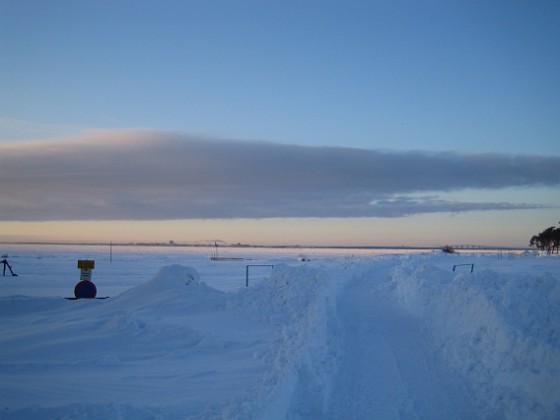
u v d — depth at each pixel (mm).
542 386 7867
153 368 9930
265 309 16203
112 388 8492
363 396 8570
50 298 18109
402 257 59312
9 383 8492
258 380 8555
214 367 10008
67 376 9188
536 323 10836
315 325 11727
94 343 11758
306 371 8898
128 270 54969
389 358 10781
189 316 15820
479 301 12383
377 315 15789
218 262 81250
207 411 7098
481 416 7688
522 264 51406
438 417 7656
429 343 12062
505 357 9258
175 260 90125
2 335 12773
